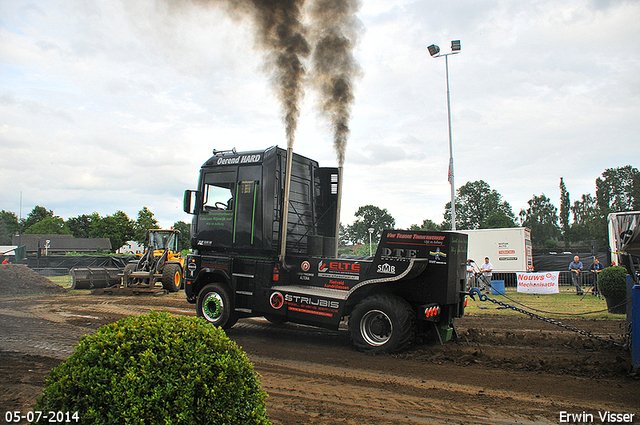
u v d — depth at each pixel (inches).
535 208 2736.2
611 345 272.8
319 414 159.5
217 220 327.0
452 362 233.8
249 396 105.6
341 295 274.1
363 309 259.3
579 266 663.8
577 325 363.9
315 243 318.7
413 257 259.9
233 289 311.0
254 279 302.8
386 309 251.6
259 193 308.3
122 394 92.8
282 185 313.4
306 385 195.0
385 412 162.6
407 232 263.9
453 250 261.4
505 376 208.4
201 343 104.9
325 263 295.7
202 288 332.2
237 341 291.6
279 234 303.6
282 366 227.5
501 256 812.6
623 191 2405.3
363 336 258.8
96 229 2842.0
